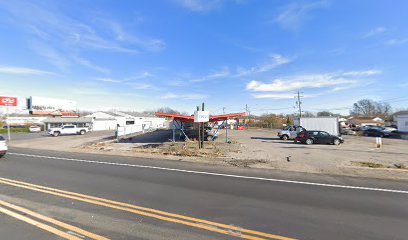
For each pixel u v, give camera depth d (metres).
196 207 6.13
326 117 30.92
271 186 8.32
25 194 7.14
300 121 31.91
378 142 22.00
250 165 12.55
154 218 5.37
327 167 11.96
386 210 6.02
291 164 12.79
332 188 8.09
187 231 4.73
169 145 22.58
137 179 9.34
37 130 56.66
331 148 20.86
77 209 5.90
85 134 43.88
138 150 18.84
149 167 12.01
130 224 5.03
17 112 81.06
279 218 5.44
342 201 6.73
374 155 16.45
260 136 37.66
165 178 9.54
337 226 5.03
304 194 7.37
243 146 22.14
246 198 6.93
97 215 5.52
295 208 6.11
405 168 11.65
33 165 12.59
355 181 9.12
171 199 6.79
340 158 15.02
